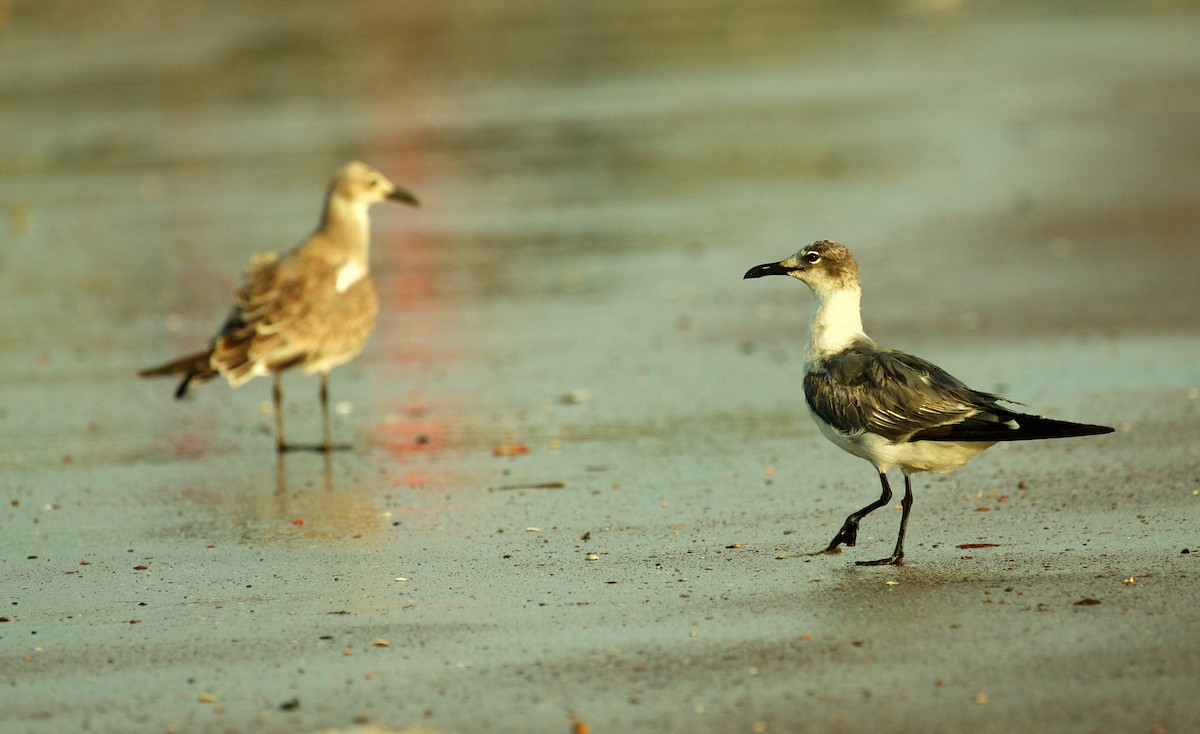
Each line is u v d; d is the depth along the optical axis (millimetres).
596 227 25094
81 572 10734
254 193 28484
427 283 21844
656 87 39688
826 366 10742
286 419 15680
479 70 43094
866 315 19203
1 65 46156
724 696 7941
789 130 33500
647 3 56406
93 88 41469
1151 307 18734
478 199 27594
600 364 17312
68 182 30078
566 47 47062
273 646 8977
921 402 10094
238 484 13250
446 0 57938
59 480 13492
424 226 25625
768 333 18484
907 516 10336
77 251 24375
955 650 8430
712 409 15266
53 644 9133
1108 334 17531
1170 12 52000
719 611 9320
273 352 14359
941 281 20875
